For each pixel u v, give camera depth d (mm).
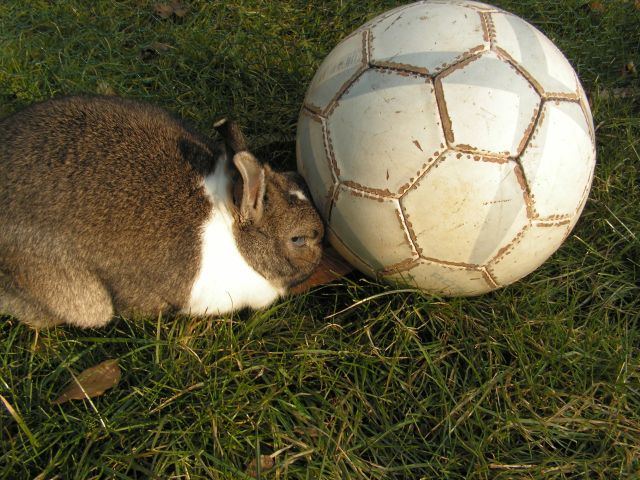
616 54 1044
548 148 709
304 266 832
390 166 714
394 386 774
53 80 986
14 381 761
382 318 802
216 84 1006
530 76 714
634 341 808
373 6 1085
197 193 790
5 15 1023
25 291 774
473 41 715
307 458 720
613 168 913
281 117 984
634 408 763
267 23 1062
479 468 720
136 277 784
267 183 803
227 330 796
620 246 873
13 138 775
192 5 1078
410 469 731
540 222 728
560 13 1085
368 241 753
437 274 757
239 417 743
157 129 806
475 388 764
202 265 796
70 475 705
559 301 828
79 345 791
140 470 698
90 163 768
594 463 730
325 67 775
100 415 724
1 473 698
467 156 698
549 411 762
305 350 775
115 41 1019
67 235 759
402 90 711
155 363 764
